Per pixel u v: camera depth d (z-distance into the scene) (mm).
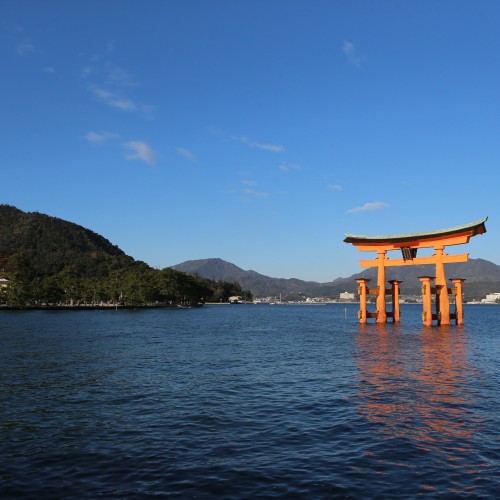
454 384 26953
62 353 41906
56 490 12227
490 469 13617
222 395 24141
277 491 12180
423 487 12391
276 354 42688
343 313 192000
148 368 33375
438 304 78000
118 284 190000
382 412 20391
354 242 79750
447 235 70688
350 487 12406
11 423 18656
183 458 14625
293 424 18562
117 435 17062
